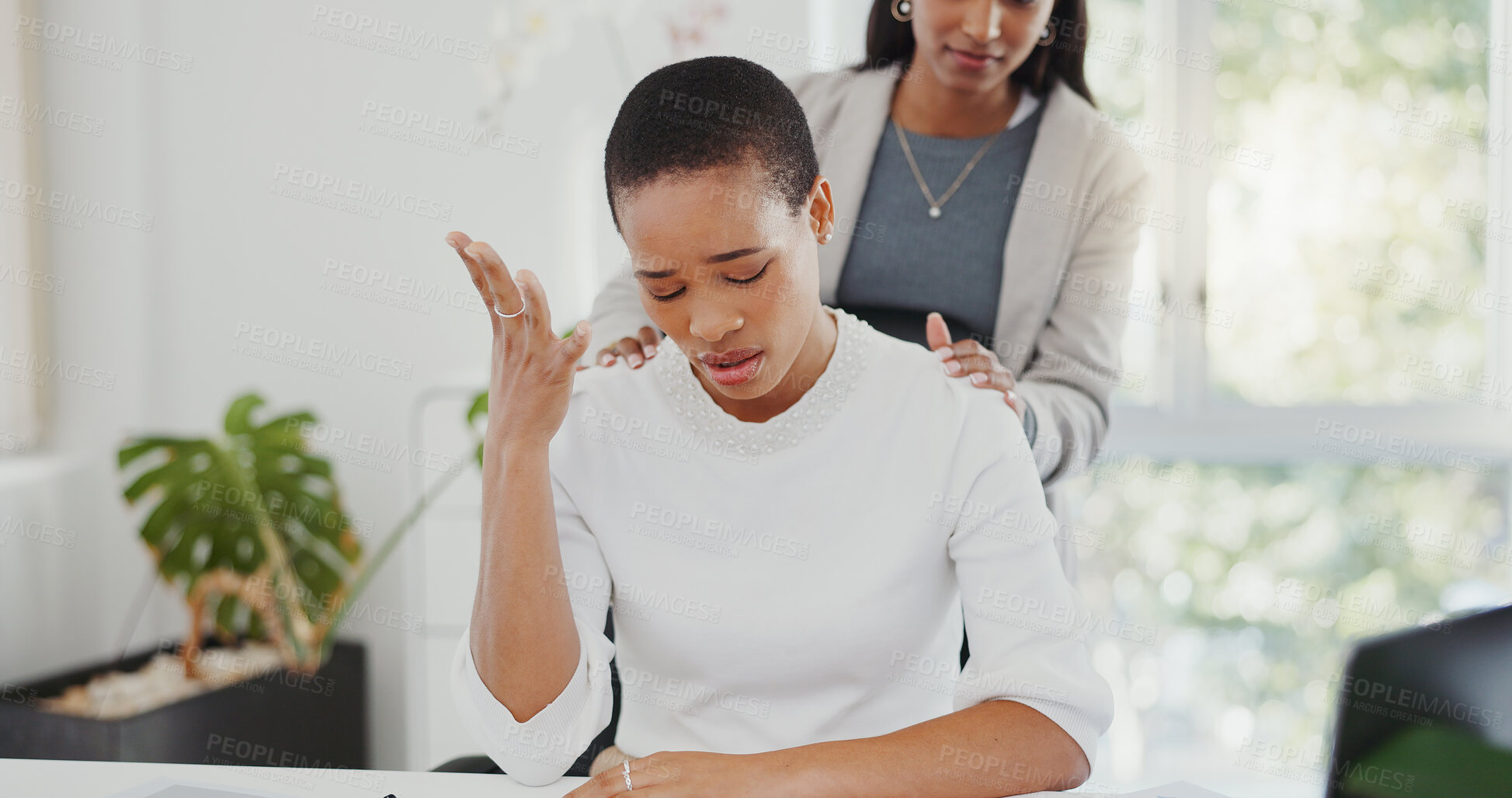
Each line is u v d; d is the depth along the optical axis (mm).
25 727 2045
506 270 819
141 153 2615
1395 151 2498
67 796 818
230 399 2670
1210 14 2502
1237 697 2631
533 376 861
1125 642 2648
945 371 1040
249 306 2656
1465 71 2467
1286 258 2541
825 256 1676
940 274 1658
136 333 2605
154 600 2654
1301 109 2510
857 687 990
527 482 880
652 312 859
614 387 1045
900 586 980
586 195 2512
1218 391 2592
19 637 2379
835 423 994
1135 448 2596
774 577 980
